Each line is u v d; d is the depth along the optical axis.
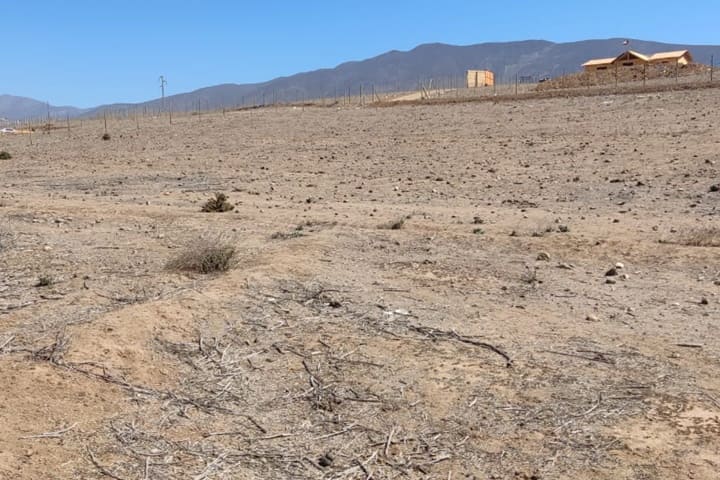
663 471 4.30
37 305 7.28
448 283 8.34
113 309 7.05
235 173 24.08
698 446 4.58
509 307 7.46
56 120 88.31
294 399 5.37
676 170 20.03
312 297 7.60
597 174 20.56
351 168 24.38
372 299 7.59
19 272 8.80
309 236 10.88
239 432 4.88
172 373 5.74
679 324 6.91
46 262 9.34
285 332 6.62
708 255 9.59
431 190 19.38
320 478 4.34
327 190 19.88
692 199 16.42
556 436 4.77
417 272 8.83
